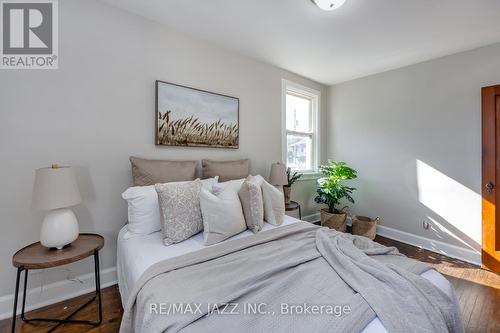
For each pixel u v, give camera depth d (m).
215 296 0.91
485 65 2.32
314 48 2.48
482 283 2.02
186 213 1.55
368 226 2.96
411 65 2.86
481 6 1.74
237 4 1.77
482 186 2.33
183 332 0.76
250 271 1.12
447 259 2.49
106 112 1.81
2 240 1.50
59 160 1.64
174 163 2.02
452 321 0.93
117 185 1.88
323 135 3.76
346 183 3.52
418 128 2.80
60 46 1.63
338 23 2.00
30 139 1.55
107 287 1.86
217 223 1.54
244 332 0.76
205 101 2.33
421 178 2.79
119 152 1.88
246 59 2.70
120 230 1.84
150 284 1.02
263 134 2.91
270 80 2.95
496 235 2.25
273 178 2.68
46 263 1.26
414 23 1.98
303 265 1.17
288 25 2.04
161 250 1.39
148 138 2.02
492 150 2.25
